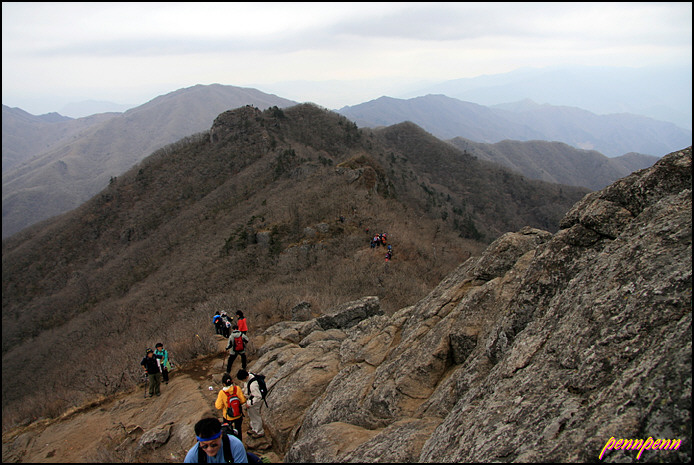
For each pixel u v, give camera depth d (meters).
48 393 15.29
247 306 19.61
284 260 33.38
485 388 4.55
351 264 28.95
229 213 52.22
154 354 10.02
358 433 5.44
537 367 4.10
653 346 3.24
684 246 3.85
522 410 3.69
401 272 27.28
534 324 4.79
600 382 3.39
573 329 4.09
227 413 6.32
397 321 8.73
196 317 20.89
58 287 57.72
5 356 39.28
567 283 5.04
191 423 7.73
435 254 32.69
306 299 19.05
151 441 7.37
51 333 40.00
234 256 37.22
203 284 34.06
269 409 7.60
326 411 6.62
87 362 21.92
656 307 3.50
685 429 2.52
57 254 64.88
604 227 5.17
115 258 59.00
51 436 8.83
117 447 7.71
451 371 6.06
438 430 4.50
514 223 97.38
